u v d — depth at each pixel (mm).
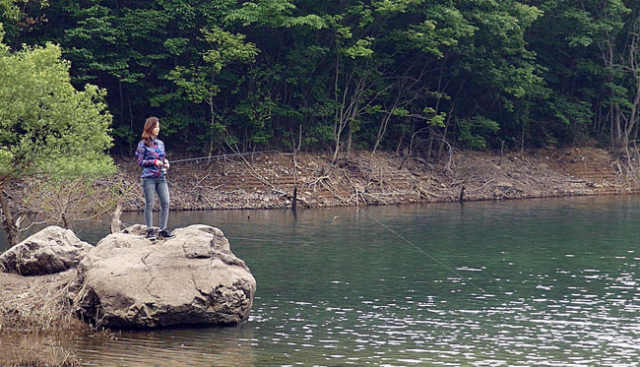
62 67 22703
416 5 47844
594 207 43906
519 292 21188
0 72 21484
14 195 28453
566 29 57062
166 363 14336
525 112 55688
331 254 27031
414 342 16141
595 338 16656
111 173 23500
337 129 49625
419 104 53562
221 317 16812
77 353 14727
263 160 46656
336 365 14531
